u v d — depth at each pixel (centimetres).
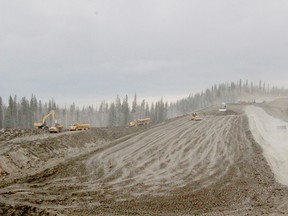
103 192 2412
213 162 3350
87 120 16062
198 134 4762
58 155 3728
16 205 1923
